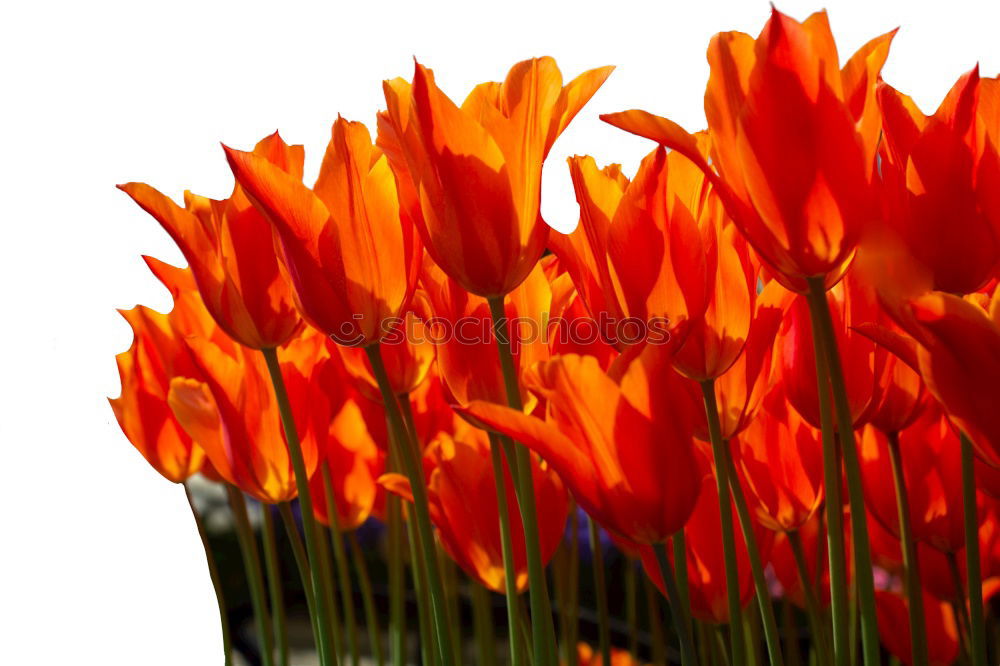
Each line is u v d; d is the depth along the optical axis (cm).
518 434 82
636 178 86
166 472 103
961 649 97
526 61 86
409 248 88
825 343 85
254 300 90
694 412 90
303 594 130
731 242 88
